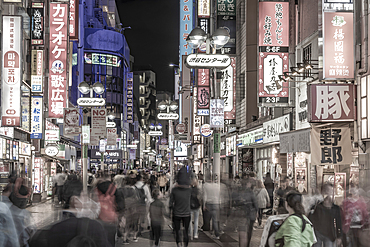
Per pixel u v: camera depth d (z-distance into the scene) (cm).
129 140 11550
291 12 2383
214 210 1501
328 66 1677
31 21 2712
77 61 6475
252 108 3516
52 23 2820
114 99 9619
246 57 3547
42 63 2798
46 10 3297
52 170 3856
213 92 1791
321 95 1703
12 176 746
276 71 2227
